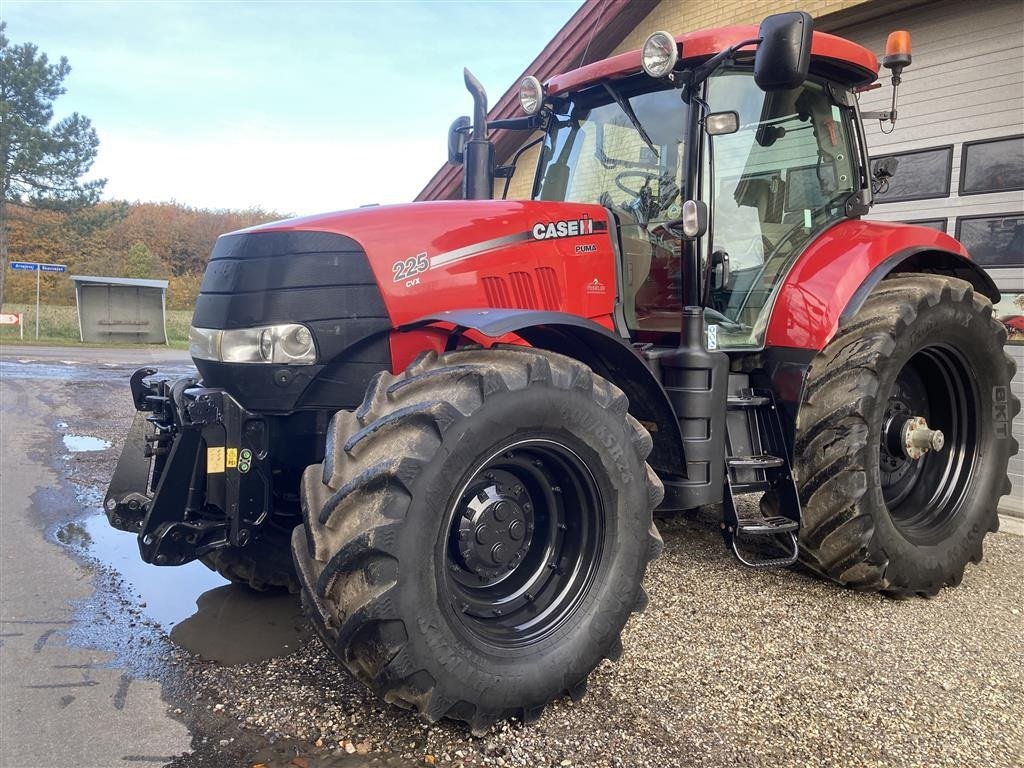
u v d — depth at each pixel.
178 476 2.46
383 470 2.01
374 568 1.99
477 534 2.36
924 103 5.32
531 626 2.37
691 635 2.92
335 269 2.59
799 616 3.13
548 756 2.13
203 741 2.19
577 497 2.48
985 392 3.71
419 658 2.04
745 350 3.32
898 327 3.25
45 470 5.55
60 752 2.13
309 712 2.34
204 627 2.96
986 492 3.68
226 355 2.64
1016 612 3.27
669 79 3.06
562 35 8.20
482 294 2.79
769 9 6.20
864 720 2.35
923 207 5.36
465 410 2.12
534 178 3.99
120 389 10.60
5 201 30.86
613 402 2.46
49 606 3.17
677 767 2.09
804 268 3.47
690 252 3.04
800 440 3.30
